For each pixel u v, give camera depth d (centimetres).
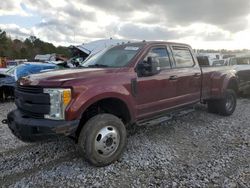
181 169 405
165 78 514
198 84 614
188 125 640
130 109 450
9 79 1012
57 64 1134
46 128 369
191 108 623
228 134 572
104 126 407
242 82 988
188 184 360
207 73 647
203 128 616
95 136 399
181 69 564
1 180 379
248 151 472
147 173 395
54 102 374
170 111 539
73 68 482
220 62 1072
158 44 524
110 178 381
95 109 429
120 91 429
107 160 415
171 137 554
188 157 450
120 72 444
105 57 520
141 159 442
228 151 474
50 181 375
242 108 849
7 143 523
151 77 485
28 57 8262
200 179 373
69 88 377
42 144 515
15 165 426
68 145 507
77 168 413
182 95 565
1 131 602
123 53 502
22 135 394
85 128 397
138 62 474
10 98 1038
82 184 366
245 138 543
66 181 374
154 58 484
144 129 607
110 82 421
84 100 384
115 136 422
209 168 406
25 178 383
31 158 452
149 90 482
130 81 448
